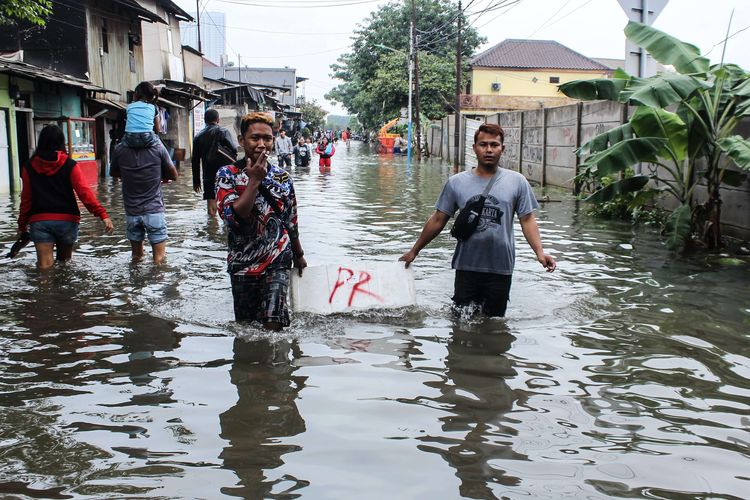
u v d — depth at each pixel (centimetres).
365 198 1491
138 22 2581
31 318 528
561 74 4941
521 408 366
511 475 293
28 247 829
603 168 868
